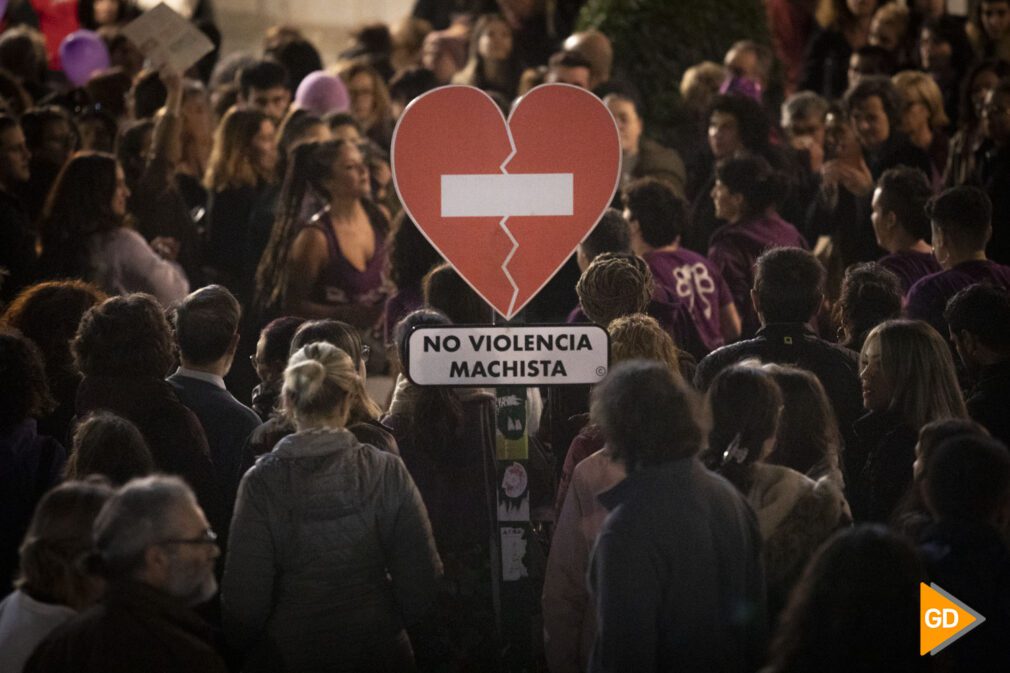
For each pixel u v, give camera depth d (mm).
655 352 11305
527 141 10695
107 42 28125
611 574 8516
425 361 10453
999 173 18266
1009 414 11367
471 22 31219
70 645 7816
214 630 9875
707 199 19359
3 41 24125
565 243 10758
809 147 20953
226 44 40281
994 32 25953
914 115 21266
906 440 11094
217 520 11055
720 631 8703
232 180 19281
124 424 10336
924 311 13828
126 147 19000
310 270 17109
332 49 42062
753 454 9805
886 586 7387
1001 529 9047
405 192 10727
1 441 10555
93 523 8547
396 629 10172
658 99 23875
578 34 23672
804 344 12117
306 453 9867
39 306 12602
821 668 7395
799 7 28891
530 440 11727
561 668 10266
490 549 11195
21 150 17891
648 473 8750
